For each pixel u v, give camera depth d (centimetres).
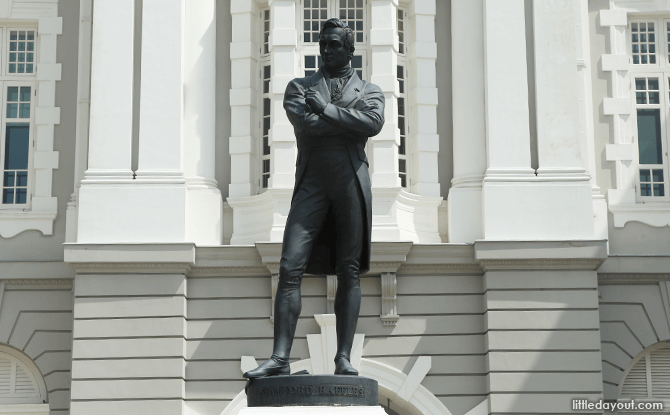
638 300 1584
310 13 1652
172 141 1540
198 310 1498
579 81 1666
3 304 1627
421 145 1609
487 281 1477
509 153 1536
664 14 1738
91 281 1477
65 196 1698
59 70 1738
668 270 1576
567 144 1532
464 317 1500
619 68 1708
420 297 1506
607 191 1666
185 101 1591
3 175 1725
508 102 1551
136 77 1562
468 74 1596
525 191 1510
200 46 1614
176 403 1448
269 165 1617
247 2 1650
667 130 1708
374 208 1540
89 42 1723
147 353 1461
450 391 1480
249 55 1633
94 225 1498
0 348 1636
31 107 1748
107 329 1466
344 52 807
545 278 1479
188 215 1550
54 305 1631
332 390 716
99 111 1542
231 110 1625
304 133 788
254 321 1498
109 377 1453
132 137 1542
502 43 1570
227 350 1488
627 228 1648
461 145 1582
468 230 1542
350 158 787
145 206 1509
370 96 808
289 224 786
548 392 1446
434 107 1627
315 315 1485
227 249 1502
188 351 1485
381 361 1489
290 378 720
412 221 1580
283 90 1584
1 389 1633
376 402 742
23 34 1770
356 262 791
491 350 1460
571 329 1463
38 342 1620
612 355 1572
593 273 1479
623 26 1725
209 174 1586
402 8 1675
